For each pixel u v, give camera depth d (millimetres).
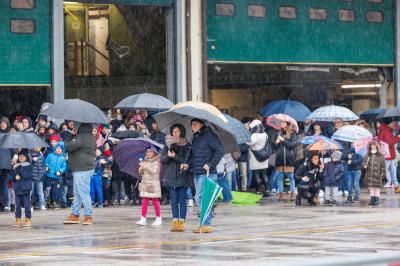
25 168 33062
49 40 47906
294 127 47000
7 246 26812
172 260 22953
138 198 43844
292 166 45188
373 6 59625
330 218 35094
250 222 33625
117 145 34875
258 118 51062
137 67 60750
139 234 30016
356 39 58969
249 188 48906
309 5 56812
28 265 22344
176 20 51281
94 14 62562
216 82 54156
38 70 47625
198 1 52000
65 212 39625
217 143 30078
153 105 43938
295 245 26078
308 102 58375
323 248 25219
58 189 41625
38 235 29969
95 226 32938
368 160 42000
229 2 53375
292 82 57344
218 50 53062
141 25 60312
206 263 22125
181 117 31500
